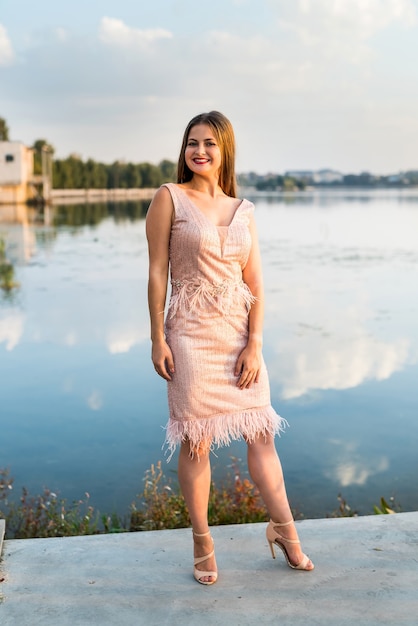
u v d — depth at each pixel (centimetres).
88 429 639
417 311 1209
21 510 447
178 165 258
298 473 541
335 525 282
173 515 412
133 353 931
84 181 8494
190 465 246
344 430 632
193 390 240
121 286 1539
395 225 3516
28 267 1888
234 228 247
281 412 686
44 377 816
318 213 4772
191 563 258
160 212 245
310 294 1395
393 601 231
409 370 834
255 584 243
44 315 1200
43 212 4806
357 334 1031
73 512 439
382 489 512
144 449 590
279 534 251
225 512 412
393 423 648
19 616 226
